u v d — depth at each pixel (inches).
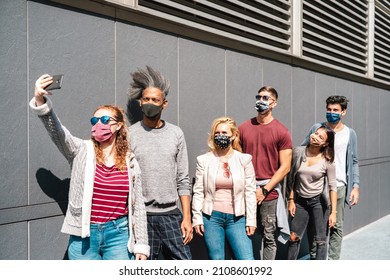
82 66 127.6
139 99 140.8
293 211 179.6
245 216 149.6
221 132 146.6
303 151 175.9
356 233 285.0
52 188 121.1
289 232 166.6
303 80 234.2
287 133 163.3
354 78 291.3
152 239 131.1
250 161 149.8
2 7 109.0
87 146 108.3
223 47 180.7
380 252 239.6
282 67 217.2
